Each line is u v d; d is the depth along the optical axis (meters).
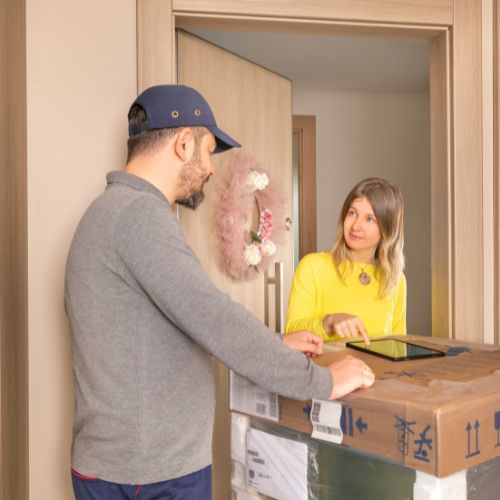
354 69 3.68
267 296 2.57
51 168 1.71
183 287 0.89
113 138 1.74
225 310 0.90
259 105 2.61
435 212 2.07
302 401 1.04
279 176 2.75
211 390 1.07
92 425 0.99
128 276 0.94
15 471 1.54
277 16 1.83
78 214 1.73
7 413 1.45
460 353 1.26
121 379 0.96
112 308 0.95
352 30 1.95
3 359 1.41
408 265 4.26
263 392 1.13
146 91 1.11
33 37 1.70
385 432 0.89
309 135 4.12
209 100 2.32
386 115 4.21
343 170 4.17
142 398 0.96
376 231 1.67
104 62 1.74
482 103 1.96
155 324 0.96
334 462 1.01
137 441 0.96
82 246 0.99
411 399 0.88
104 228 0.96
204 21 1.84
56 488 1.72
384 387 0.97
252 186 2.44
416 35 2.01
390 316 1.75
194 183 1.12
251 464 1.18
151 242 0.91
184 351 1.00
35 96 1.71
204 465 1.03
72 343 1.06
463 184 1.95
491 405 0.91
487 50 1.96
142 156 1.08
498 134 1.93
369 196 1.67
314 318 1.57
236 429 1.22
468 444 0.86
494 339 1.97
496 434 0.92
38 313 1.71
